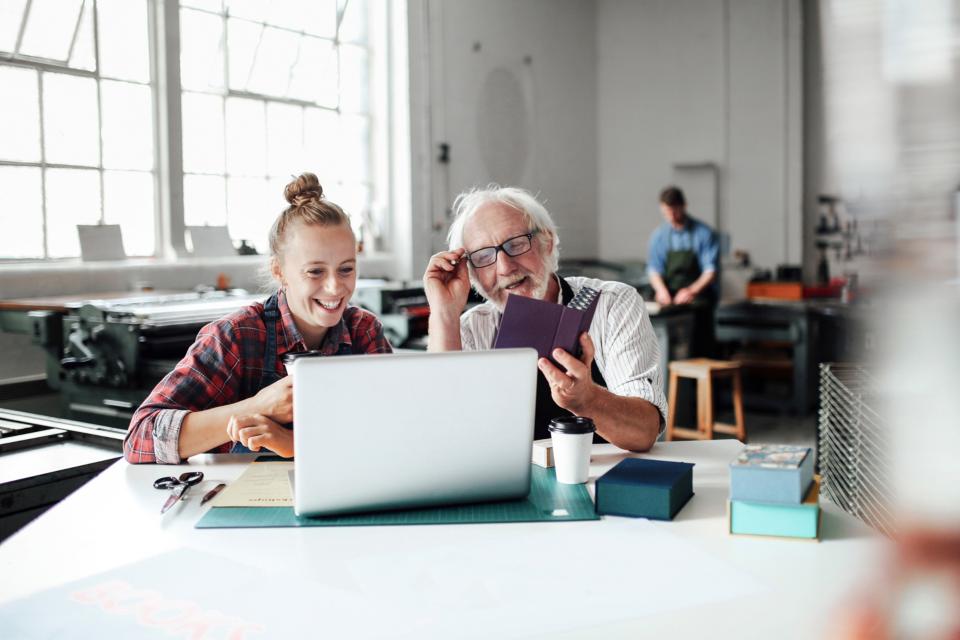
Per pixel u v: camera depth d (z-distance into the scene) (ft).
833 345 15.93
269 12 20.76
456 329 7.29
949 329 0.72
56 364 12.19
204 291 16.44
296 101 21.65
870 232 0.77
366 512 4.71
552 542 4.27
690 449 6.34
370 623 3.36
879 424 0.89
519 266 7.18
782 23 27.12
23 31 15.97
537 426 7.40
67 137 16.81
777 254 27.68
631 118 30.12
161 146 18.31
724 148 28.45
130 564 4.00
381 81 23.49
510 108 26.73
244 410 5.68
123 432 7.03
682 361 17.52
